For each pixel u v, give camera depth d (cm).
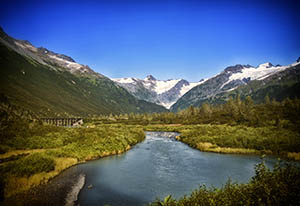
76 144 4484
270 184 1112
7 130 4669
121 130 7431
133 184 2688
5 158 3275
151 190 2488
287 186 1022
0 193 2061
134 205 2083
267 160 3869
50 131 5481
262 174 1264
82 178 2880
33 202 2011
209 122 12144
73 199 2170
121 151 4909
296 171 1156
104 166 3569
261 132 6072
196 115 15925
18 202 1986
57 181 2700
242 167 3459
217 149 4950
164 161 3978
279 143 4734
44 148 4206
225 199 1129
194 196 1373
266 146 4719
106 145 4819
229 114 12775
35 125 5753
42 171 2867
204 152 4888
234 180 2794
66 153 3881
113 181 2795
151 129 11862
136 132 7794
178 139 7425
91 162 3841
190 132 7606
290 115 8731
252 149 4794
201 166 3572
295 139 4906
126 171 3278
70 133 5506
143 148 5528
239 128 7356
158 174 3127
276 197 980
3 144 3972
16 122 5406
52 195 2223
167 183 2733
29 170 2678
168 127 12162
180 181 2808
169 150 5212
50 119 13825
